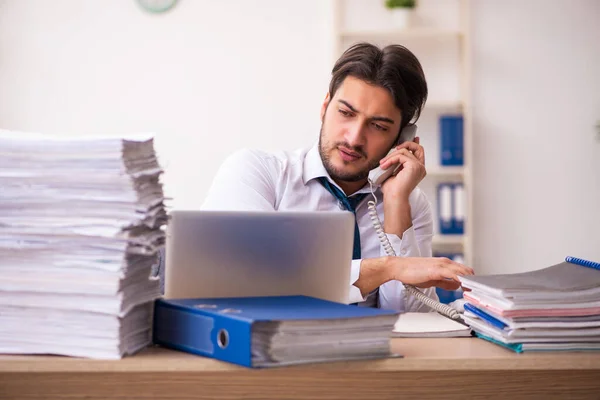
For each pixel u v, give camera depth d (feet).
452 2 15.72
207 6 16.01
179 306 4.09
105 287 3.81
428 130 15.79
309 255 4.65
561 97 15.90
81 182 3.85
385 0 15.60
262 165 7.71
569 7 15.83
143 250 3.84
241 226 4.46
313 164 7.66
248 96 16.08
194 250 4.39
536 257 16.03
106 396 3.96
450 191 15.11
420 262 6.40
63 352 3.92
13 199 3.89
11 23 15.96
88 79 16.06
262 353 3.75
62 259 3.87
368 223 7.55
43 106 16.03
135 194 3.82
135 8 16.02
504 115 15.90
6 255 3.91
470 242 15.12
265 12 16.01
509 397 4.21
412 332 4.78
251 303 4.21
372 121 7.07
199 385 3.97
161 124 16.11
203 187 16.16
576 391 4.26
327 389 4.01
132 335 4.04
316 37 15.99
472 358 4.10
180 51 16.02
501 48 15.85
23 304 3.90
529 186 15.97
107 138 3.79
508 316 4.26
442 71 15.74
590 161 15.97
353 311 4.04
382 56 7.06
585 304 4.33
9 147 3.87
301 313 3.90
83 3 15.98
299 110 16.08
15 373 3.92
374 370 4.00
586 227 16.01
